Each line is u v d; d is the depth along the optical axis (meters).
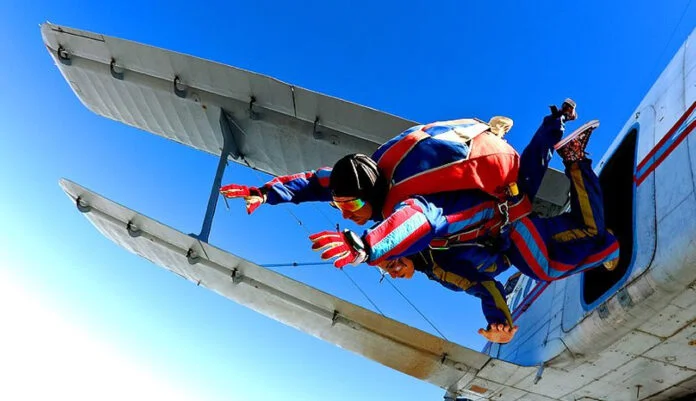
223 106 5.24
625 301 4.20
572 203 3.31
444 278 3.21
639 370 4.76
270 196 3.32
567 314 5.00
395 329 4.71
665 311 4.04
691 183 3.81
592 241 3.22
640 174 4.43
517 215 3.05
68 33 5.36
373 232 2.37
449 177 2.85
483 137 3.02
